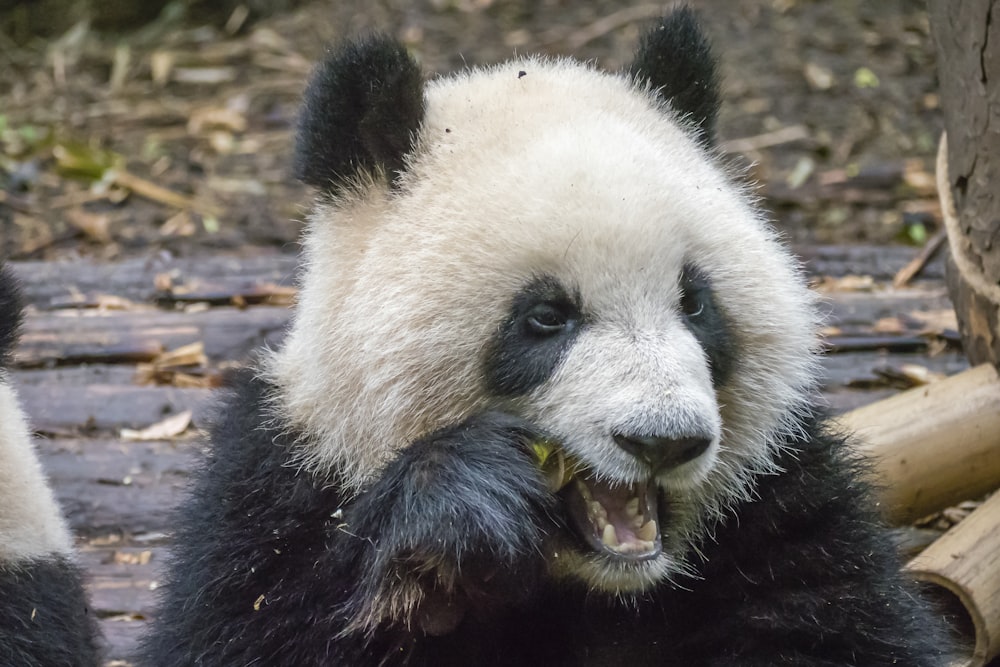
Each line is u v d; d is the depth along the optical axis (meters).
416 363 9.05
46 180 21.59
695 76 10.44
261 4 27.58
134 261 18.30
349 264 9.41
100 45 26.97
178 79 25.27
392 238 9.24
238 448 10.00
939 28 12.07
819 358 10.25
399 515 8.86
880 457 11.47
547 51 24.78
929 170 21.12
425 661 9.63
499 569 9.01
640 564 8.96
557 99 9.91
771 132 22.20
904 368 14.91
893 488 11.81
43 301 17.16
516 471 8.84
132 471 14.36
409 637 9.43
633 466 8.52
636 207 8.84
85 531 13.70
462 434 8.98
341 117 9.62
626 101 10.13
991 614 10.61
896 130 22.19
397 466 9.02
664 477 8.75
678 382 8.43
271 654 9.44
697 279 9.20
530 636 10.02
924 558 10.96
